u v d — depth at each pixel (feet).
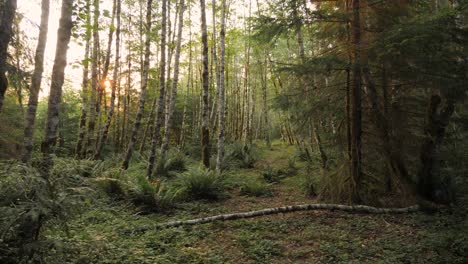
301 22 26.45
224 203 30.58
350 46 25.48
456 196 24.88
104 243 16.39
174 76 48.55
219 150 43.29
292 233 21.49
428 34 20.40
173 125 97.25
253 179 41.29
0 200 11.23
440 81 22.22
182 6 48.29
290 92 28.89
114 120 88.12
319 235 20.68
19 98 16.44
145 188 27.14
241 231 21.68
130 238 19.48
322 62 24.14
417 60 22.74
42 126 70.85
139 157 56.85
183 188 31.07
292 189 36.81
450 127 26.94
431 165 25.09
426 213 24.44
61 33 16.08
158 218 24.89
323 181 29.91
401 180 26.61
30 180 11.52
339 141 29.78
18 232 11.25
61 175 12.57
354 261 16.49
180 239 19.88
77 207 12.60
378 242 19.16
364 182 27.14
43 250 11.78
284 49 76.95
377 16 26.55
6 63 15.07
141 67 68.44
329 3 28.99
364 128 28.43
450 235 17.57
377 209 25.11
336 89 28.53
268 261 17.02
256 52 71.97
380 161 28.09
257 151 70.69
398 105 27.35
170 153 53.01
